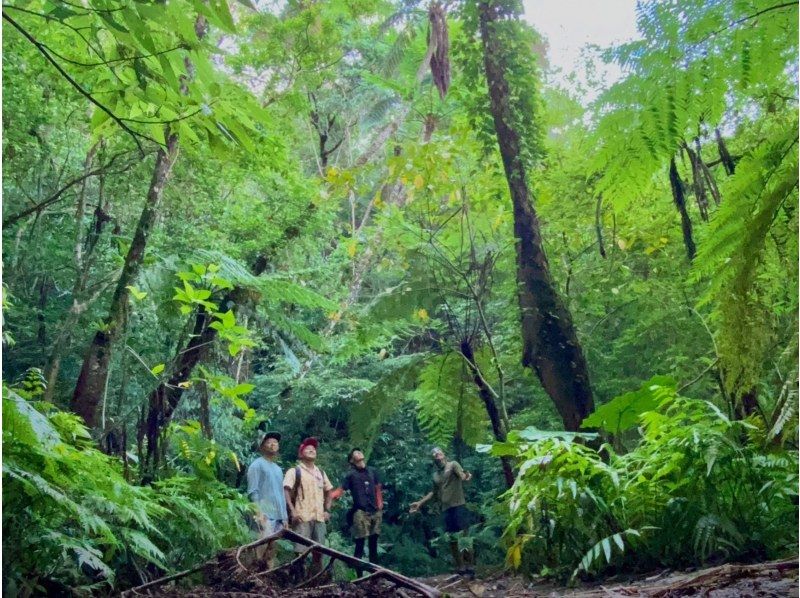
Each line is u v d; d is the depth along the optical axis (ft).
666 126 5.96
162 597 10.55
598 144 6.25
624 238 24.99
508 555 14.52
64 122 23.24
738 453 12.71
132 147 21.12
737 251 6.10
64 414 12.44
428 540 40.27
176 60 6.48
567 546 13.98
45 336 24.14
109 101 7.10
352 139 48.70
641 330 26.35
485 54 22.93
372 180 41.78
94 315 24.03
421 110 32.50
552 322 20.84
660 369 25.99
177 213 25.43
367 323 25.82
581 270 27.89
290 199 28.45
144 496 12.67
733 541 12.26
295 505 19.01
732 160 13.87
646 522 13.15
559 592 12.44
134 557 12.93
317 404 36.11
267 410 36.65
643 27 6.00
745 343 6.54
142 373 20.97
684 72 5.84
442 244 26.91
